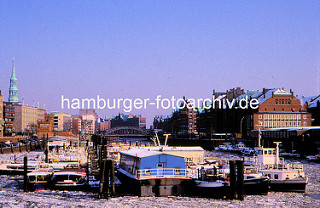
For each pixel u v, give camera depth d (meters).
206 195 45.91
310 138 110.88
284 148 120.31
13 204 41.47
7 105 195.62
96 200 43.75
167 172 46.09
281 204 42.59
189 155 65.19
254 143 138.88
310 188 54.75
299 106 148.88
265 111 147.00
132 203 41.88
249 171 52.28
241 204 42.00
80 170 56.56
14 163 70.19
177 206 40.44
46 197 45.81
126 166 52.97
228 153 130.25
